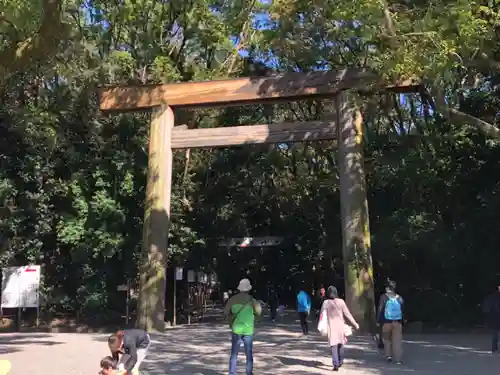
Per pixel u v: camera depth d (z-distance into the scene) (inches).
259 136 708.7
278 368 389.7
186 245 855.7
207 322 956.0
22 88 789.2
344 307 384.5
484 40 467.2
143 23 796.0
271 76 719.7
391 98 896.3
